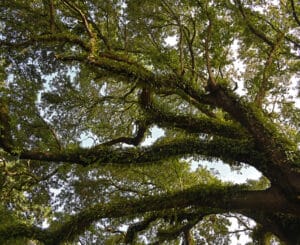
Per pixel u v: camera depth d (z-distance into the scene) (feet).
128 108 69.87
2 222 54.13
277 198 43.32
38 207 62.54
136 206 46.26
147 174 73.51
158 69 55.26
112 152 47.83
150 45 62.75
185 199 45.70
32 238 48.42
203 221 79.82
